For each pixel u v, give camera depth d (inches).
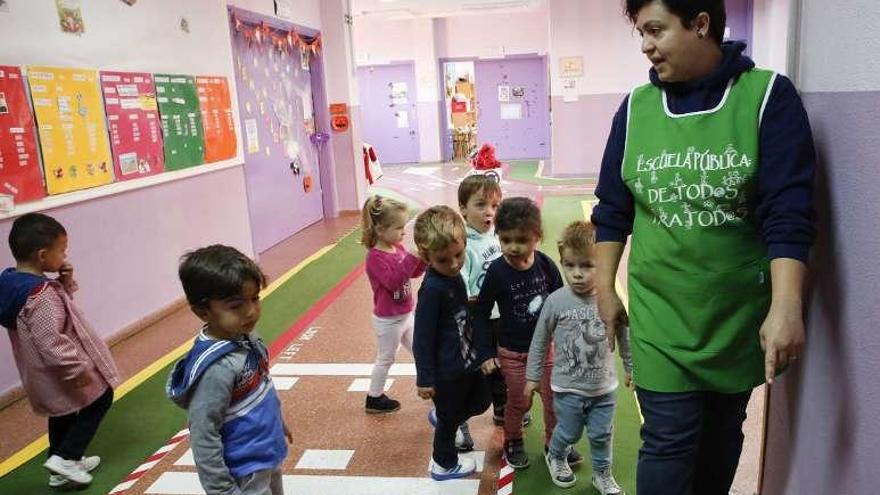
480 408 86.7
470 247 96.7
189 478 92.4
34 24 127.2
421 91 537.6
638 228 56.0
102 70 146.4
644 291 55.7
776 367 46.2
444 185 402.6
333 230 276.4
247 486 60.2
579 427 79.7
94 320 143.6
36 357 87.9
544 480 86.4
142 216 160.7
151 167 163.8
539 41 526.3
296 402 114.4
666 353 53.9
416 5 439.8
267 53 246.2
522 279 84.9
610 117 393.7
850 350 45.7
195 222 185.0
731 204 49.9
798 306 45.8
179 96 176.9
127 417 113.0
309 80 293.0
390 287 103.4
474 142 557.3
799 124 47.9
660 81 53.0
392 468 92.0
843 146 46.4
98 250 145.1
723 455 59.6
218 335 59.6
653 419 56.0
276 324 156.4
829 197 49.3
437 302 81.1
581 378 77.4
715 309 51.7
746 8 379.9
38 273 89.2
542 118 543.2
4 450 104.4
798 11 57.9
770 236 47.8
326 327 152.5
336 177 312.3
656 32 49.4
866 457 43.3
